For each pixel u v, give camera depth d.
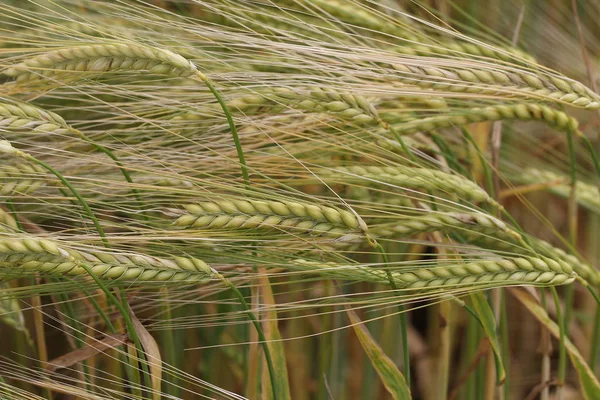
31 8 0.87
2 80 0.87
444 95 0.83
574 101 0.83
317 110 0.82
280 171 0.84
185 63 0.78
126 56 0.79
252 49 0.86
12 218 0.81
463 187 0.83
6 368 0.90
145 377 0.82
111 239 0.80
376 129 0.85
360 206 0.82
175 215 0.79
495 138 0.89
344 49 0.85
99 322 0.89
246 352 0.91
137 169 0.80
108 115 0.88
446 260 0.81
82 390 0.82
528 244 0.85
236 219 0.79
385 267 0.81
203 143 0.85
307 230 0.80
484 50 0.87
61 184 0.82
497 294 0.88
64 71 0.79
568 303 0.89
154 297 0.90
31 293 0.81
